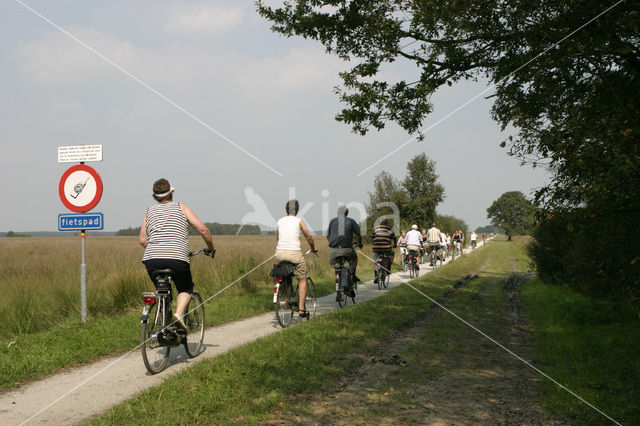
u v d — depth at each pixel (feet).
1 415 12.19
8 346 18.43
